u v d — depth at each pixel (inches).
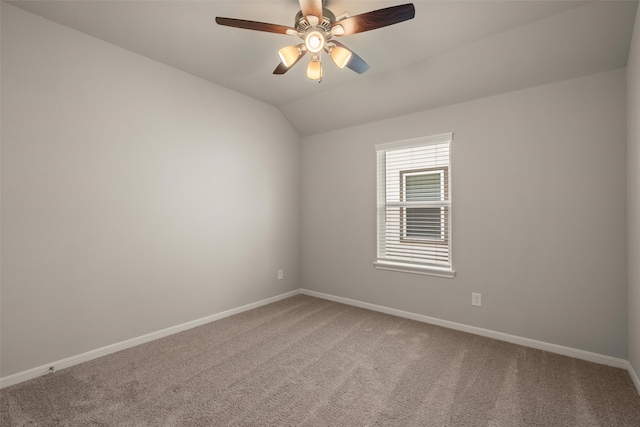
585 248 89.9
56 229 84.3
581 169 90.4
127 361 89.1
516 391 73.6
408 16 64.7
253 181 140.0
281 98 139.7
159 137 107.0
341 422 63.0
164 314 108.1
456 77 105.0
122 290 97.5
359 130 141.8
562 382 77.4
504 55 93.0
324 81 121.3
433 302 119.3
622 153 84.3
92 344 90.7
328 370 84.0
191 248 116.5
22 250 78.7
